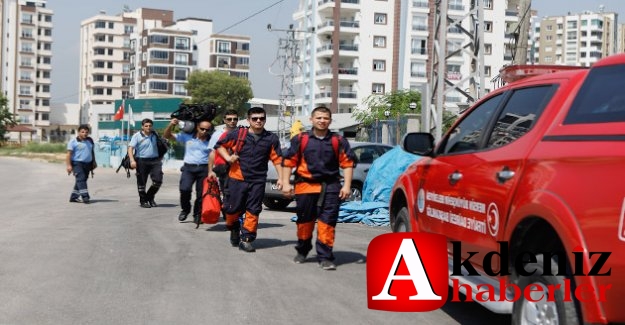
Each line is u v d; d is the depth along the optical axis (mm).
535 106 5051
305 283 7629
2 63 146125
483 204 5293
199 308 6445
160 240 10617
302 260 8922
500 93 5824
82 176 17562
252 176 9703
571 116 4469
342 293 7152
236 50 141625
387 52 86250
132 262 8672
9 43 147250
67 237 10695
